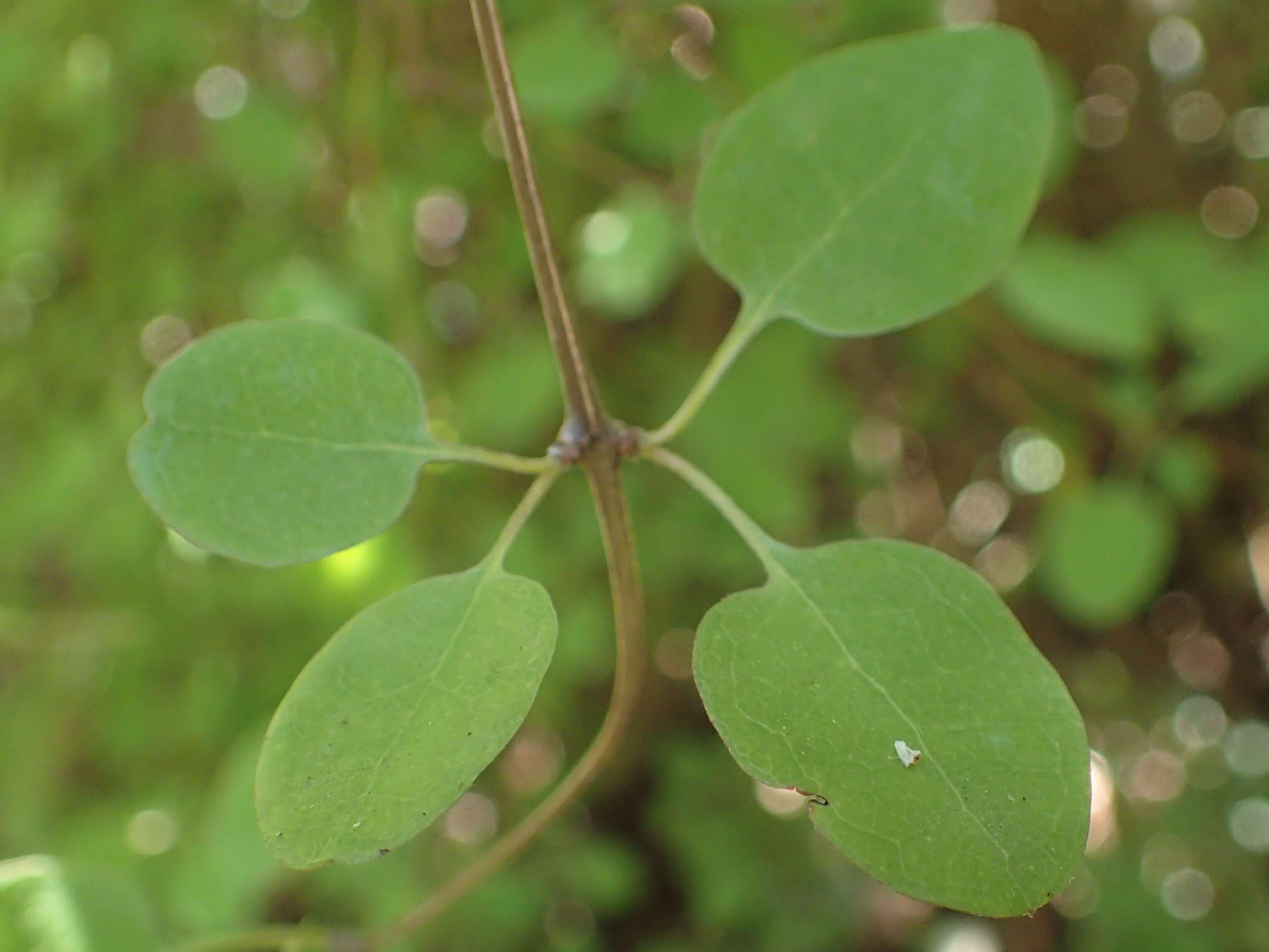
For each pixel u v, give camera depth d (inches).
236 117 10.7
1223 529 13.9
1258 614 14.1
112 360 12.0
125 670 12.4
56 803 12.1
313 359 5.0
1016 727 4.5
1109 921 12.7
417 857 11.2
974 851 4.3
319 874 10.6
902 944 13.9
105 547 11.5
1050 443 12.4
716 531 11.6
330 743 4.5
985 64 5.2
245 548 4.8
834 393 12.8
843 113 5.3
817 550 4.8
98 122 11.5
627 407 12.1
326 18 11.4
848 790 4.4
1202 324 9.6
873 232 5.2
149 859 10.6
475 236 11.9
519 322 11.9
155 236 11.9
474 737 4.4
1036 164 5.2
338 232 11.5
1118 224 13.6
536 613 4.6
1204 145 13.4
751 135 5.3
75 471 11.2
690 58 10.5
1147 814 13.4
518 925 12.4
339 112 11.4
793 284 5.2
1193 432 12.6
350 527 4.9
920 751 4.5
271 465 4.9
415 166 11.4
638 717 15.1
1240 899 12.6
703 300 12.4
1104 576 9.4
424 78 11.0
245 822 7.0
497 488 11.7
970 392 13.9
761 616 4.7
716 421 11.5
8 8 11.2
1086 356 12.2
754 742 4.5
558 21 9.0
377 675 4.6
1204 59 13.2
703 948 14.2
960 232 5.2
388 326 11.2
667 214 9.5
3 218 11.0
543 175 11.6
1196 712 14.1
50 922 5.9
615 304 9.2
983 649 4.6
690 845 14.3
